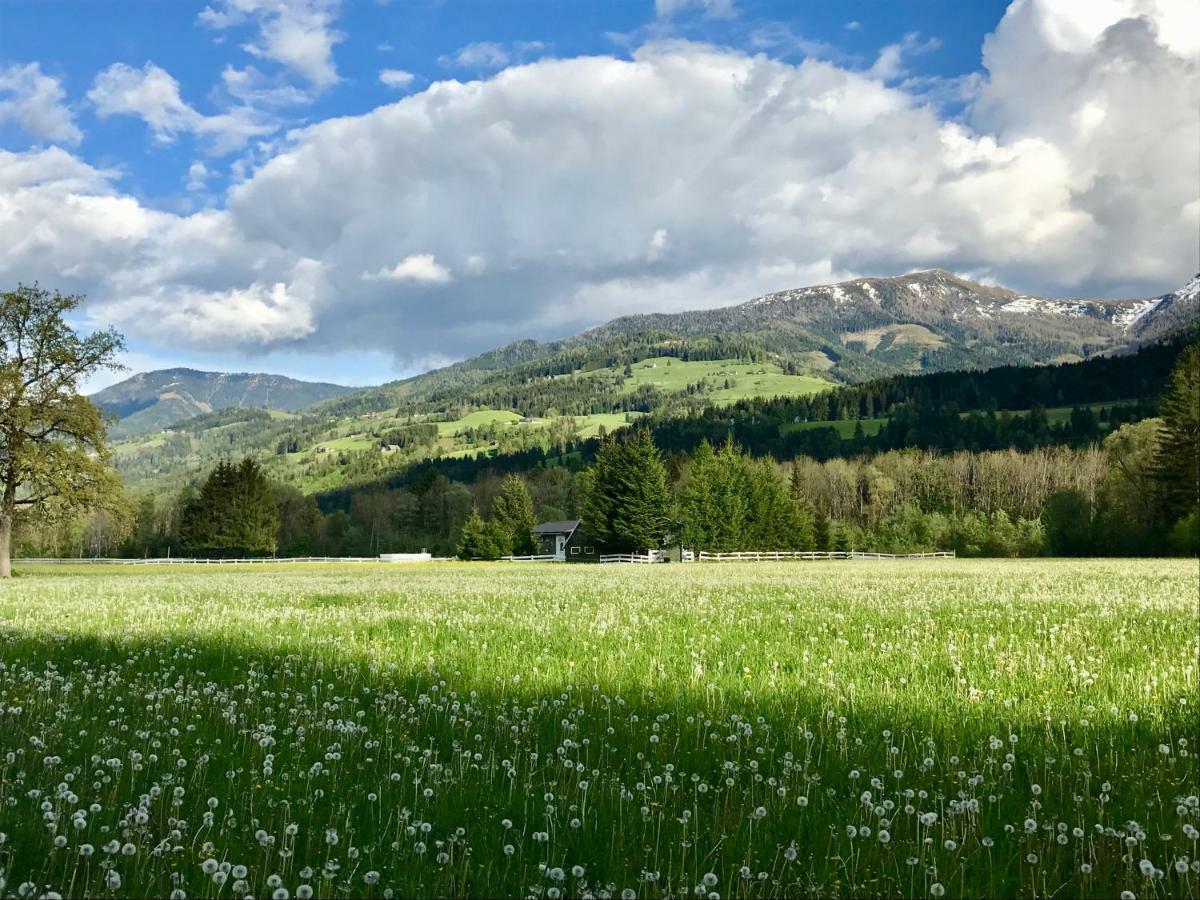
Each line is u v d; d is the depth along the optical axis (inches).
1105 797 204.8
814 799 212.4
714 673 387.2
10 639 497.7
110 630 552.1
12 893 150.3
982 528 4141.2
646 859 173.2
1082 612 665.0
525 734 275.6
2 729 261.4
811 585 1157.7
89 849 155.3
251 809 199.2
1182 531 2878.9
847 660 423.5
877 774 230.5
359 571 2413.9
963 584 1136.8
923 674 384.8
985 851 179.2
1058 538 3535.9
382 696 343.6
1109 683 347.6
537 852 178.4
